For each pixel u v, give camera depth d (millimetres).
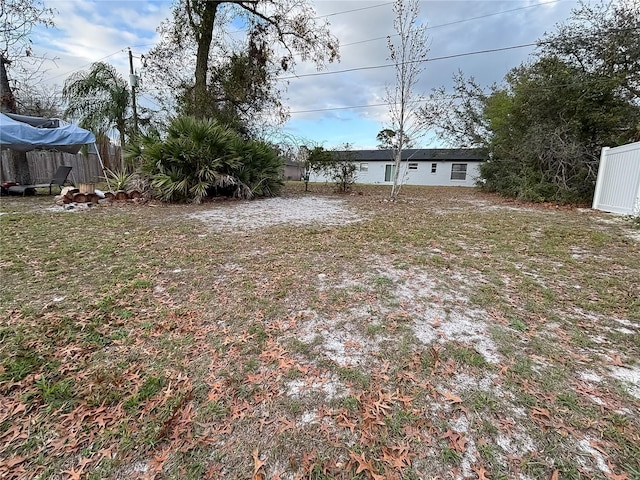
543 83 8711
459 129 13875
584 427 1373
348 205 8250
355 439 1331
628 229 5164
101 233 4609
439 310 2404
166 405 1500
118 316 2283
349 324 2205
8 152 10773
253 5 11000
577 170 8594
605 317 2307
